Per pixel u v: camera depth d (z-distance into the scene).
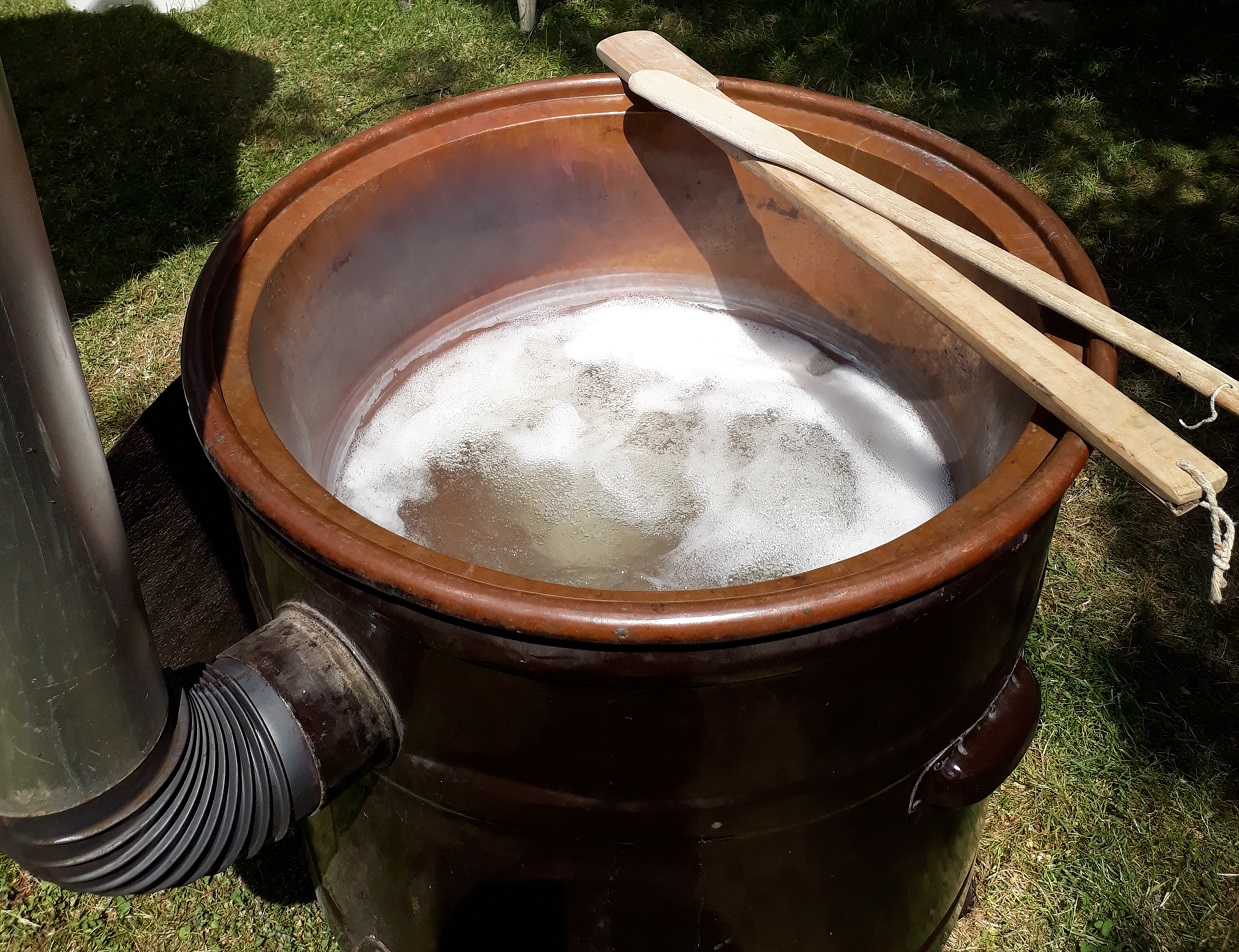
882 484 1.65
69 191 3.21
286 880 1.76
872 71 3.63
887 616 0.98
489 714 1.04
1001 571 1.07
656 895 1.17
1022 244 1.39
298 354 1.49
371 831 1.30
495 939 1.28
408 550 0.99
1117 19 3.85
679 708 0.99
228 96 3.61
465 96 1.69
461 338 1.87
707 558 1.55
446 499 1.65
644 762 1.04
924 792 1.23
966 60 3.66
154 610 1.67
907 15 3.84
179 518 1.66
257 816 1.08
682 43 3.78
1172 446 1.04
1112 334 1.17
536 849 1.16
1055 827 1.81
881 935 1.39
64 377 0.84
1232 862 1.76
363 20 3.95
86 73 3.70
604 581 1.52
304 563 1.05
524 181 1.77
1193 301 2.80
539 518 1.62
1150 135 3.37
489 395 1.82
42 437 0.83
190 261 2.99
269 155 3.37
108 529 0.92
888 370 1.79
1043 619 2.10
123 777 1.00
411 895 1.32
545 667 0.96
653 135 1.77
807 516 1.61
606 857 1.14
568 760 1.05
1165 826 1.81
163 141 3.40
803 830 1.15
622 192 1.84
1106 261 2.91
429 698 1.07
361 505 1.63
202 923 1.71
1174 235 3.00
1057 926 1.70
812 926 1.28
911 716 1.12
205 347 1.20
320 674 1.10
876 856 1.26
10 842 1.02
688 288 1.97
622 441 1.75
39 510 0.84
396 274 1.69
